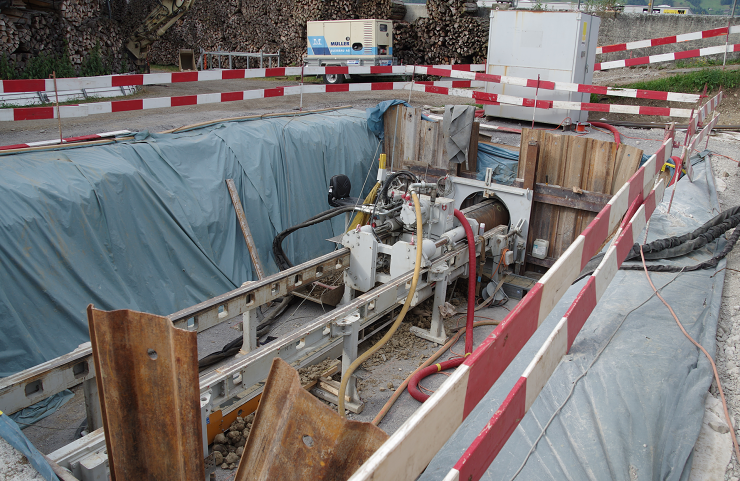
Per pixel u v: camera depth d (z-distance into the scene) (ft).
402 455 4.61
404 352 17.33
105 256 16.70
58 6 36.40
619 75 42.98
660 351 10.55
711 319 11.66
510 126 31.53
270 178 22.17
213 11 58.49
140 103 22.30
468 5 43.65
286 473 5.88
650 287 13.56
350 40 43.88
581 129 30.55
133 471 7.07
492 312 20.57
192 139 20.44
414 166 26.14
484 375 5.96
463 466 4.99
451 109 23.45
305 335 11.85
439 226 17.71
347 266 17.35
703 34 36.06
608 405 9.13
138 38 41.60
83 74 36.19
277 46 54.29
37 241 15.05
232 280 20.30
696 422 8.70
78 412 14.49
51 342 15.24
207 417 9.23
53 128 23.21
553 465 7.97
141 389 6.64
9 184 15.12
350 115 27.30
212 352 17.46
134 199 17.74
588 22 29.45
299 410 5.65
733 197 21.38
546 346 6.99
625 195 11.21
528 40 30.25
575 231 22.62
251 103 32.91
